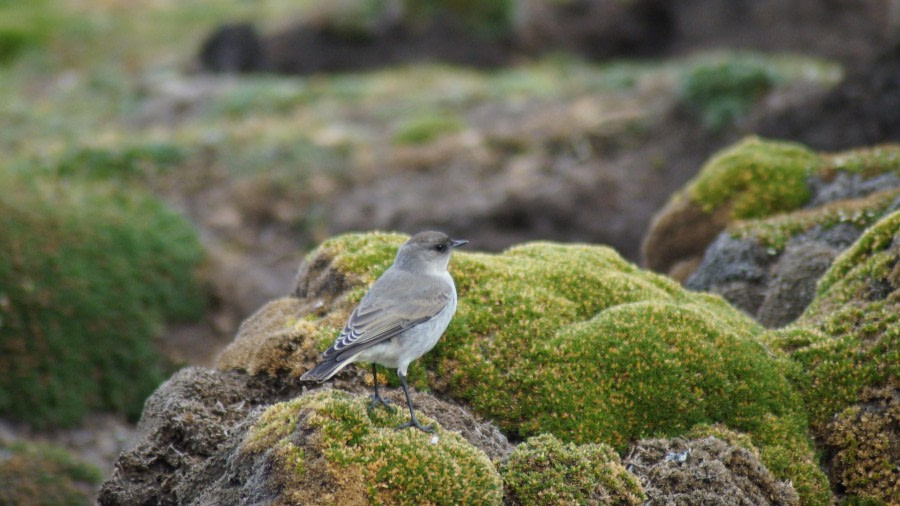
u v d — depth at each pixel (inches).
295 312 389.4
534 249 424.2
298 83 1176.8
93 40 1343.5
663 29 1433.3
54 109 1098.1
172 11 1460.4
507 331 357.1
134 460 325.1
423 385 343.6
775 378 345.1
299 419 287.0
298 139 978.7
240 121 1053.8
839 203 491.8
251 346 368.2
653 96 1019.9
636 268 425.7
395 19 1315.2
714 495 297.4
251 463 286.5
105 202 795.4
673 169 893.8
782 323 453.4
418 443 280.5
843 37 1295.5
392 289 309.0
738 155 558.3
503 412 338.6
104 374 654.5
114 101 1135.0
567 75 1249.4
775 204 529.0
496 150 962.7
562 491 291.0
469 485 276.7
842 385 345.1
